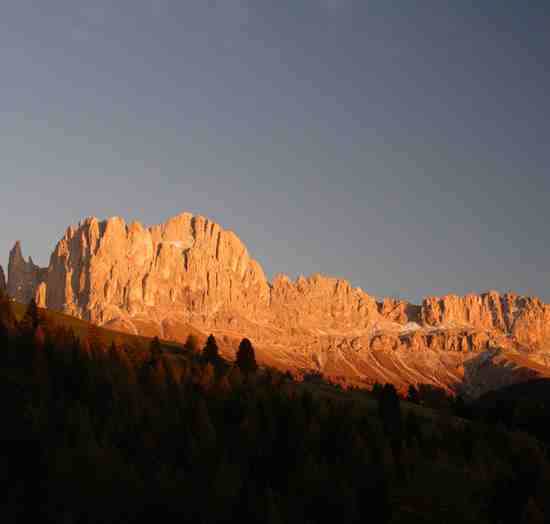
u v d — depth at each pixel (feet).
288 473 434.71
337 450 472.44
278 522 371.35
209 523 372.38
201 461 426.51
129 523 359.25
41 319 604.49
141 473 395.34
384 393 605.31
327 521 398.42
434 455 507.30
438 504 431.84
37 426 404.77
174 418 470.80
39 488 360.69
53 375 483.51
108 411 454.81
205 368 602.03
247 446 463.01
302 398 565.12
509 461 504.43
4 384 453.17
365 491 424.87
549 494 450.71
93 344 599.16
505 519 422.00
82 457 383.04
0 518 334.24
